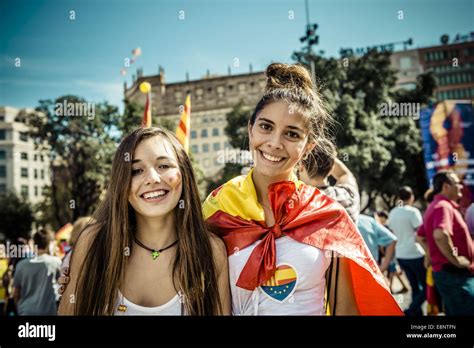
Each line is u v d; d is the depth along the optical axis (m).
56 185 17.34
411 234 4.66
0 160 32.19
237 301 1.67
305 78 1.80
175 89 31.09
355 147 15.31
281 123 1.64
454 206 3.22
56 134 16.41
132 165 1.58
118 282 1.56
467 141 8.48
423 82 20.44
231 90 30.62
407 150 17.05
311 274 1.62
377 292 1.71
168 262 1.63
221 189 1.88
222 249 1.70
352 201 2.31
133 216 1.67
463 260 3.04
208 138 30.86
